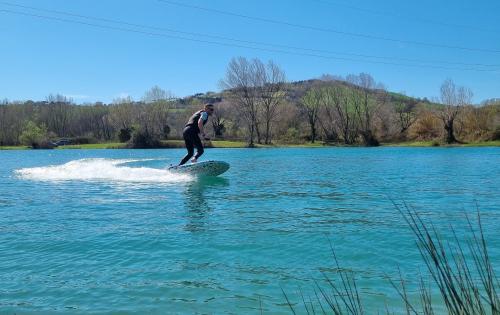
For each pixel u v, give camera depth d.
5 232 7.63
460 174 19.91
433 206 10.48
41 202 11.15
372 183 16.05
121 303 4.51
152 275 5.34
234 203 11.03
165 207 10.37
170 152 52.97
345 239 7.04
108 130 102.44
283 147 71.75
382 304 4.44
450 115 72.44
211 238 7.14
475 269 5.38
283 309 4.36
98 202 11.13
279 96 82.50
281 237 7.19
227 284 5.03
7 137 85.12
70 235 7.38
